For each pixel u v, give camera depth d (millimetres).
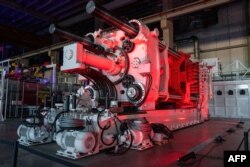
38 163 2514
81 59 3055
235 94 9984
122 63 3879
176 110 4992
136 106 3666
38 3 10742
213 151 2789
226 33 12695
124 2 9758
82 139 2340
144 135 2912
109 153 2604
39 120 3240
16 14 12070
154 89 3789
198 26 12977
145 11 11406
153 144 3129
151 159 2389
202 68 7230
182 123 5320
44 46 15141
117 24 3367
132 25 3648
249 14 11766
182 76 6086
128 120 3064
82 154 2430
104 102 3547
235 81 10023
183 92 6008
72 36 3473
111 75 3986
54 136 3158
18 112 9203
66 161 1975
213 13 12289
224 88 10320
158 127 3355
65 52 3143
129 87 3625
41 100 9414
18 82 9023
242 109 9734
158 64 3912
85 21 12875
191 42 13836
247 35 11750
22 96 8867
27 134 3078
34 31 14844
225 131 4773
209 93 7781
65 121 2471
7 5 10422
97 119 2633
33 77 9984
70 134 2475
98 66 3537
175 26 14062
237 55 12180
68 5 10789
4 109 8398
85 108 3090
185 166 2123
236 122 7012
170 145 3172
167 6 9719
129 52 3879
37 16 11633
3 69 8414
